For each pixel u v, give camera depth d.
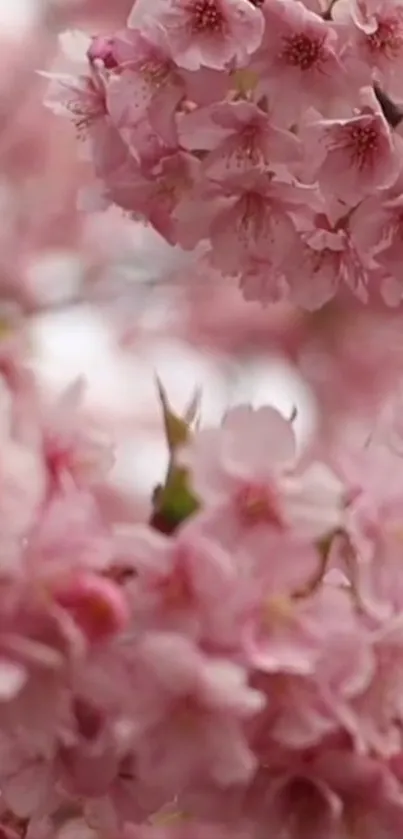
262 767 0.83
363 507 0.83
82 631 0.79
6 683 0.77
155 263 1.69
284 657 0.80
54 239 1.73
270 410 0.82
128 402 1.55
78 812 0.87
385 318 1.64
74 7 1.78
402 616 0.82
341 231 0.95
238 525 0.81
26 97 1.76
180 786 0.82
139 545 0.80
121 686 0.79
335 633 0.81
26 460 0.79
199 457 0.82
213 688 0.79
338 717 0.82
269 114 0.91
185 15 0.91
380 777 0.83
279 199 0.94
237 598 0.80
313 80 0.91
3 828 0.90
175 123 0.92
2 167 1.76
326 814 0.83
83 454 0.83
